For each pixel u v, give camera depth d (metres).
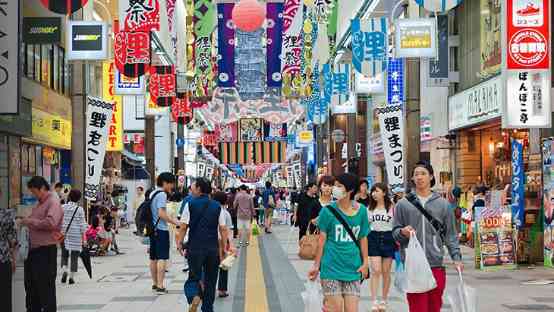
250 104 43.56
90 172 20.59
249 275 16.72
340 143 47.28
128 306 12.05
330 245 7.96
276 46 33.69
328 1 28.95
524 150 21.52
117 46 20.80
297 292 13.81
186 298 10.83
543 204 17.14
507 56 16.25
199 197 10.57
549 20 16.19
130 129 44.84
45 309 9.84
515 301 12.16
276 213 45.09
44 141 25.88
